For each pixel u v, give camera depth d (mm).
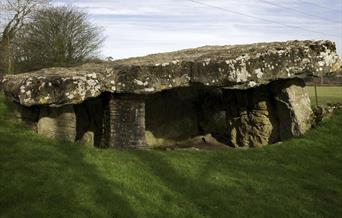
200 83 12805
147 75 12383
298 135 14312
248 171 11305
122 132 12539
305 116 14742
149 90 12367
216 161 11867
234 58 12836
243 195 9727
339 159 12648
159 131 16078
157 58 15211
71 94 11625
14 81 12367
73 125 12578
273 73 13273
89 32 35281
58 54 33812
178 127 16422
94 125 14344
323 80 42219
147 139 15773
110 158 10953
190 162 11477
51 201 8234
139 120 12727
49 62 33750
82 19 35000
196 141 16562
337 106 15719
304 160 12484
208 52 15312
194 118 16781
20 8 33344
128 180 9641
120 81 12305
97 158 10789
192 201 9094
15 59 33625
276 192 10148
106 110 12906
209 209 8867
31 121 12680
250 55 13094
